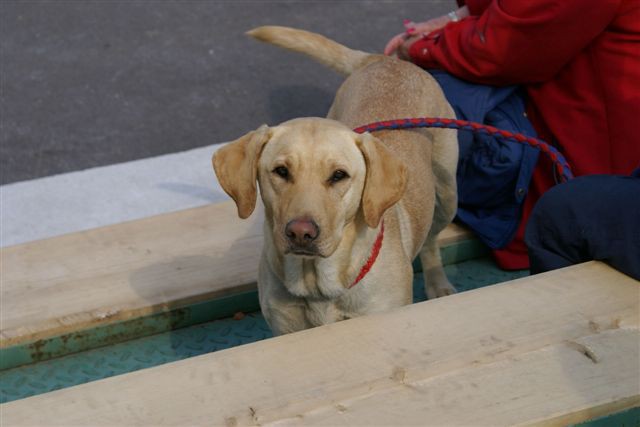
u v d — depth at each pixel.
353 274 2.68
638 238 2.71
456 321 2.61
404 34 4.24
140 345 3.43
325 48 3.75
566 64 3.74
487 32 3.66
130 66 5.80
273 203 2.54
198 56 5.90
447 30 3.92
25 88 5.57
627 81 3.54
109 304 3.36
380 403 2.33
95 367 3.33
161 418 2.29
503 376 2.42
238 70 5.73
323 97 5.43
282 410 2.31
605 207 2.79
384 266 2.79
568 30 3.49
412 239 3.13
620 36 3.53
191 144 4.98
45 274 3.51
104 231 3.75
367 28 6.10
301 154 2.48
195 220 3.82
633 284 2.76
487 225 3.83
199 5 6.58
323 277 2.64
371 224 2.58
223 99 5.42
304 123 2.58
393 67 3.50
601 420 2.38
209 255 3.61
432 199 3.30
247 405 2.32
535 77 3.75
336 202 2.50
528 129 3.84
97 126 5.18
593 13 3.42
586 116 3.69
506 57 3.66
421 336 2.55
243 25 6.26
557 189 2.92
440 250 3.91
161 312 3.41
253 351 2.50
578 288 2.75
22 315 3.30
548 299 2.70
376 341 2.54
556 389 2.38
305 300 2.75
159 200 4.40
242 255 3.61
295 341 2.54
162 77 5.67
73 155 4.91
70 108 5.36
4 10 6.54
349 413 2.30
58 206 4.38
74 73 5.72
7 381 3.27
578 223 2.84
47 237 4.00
